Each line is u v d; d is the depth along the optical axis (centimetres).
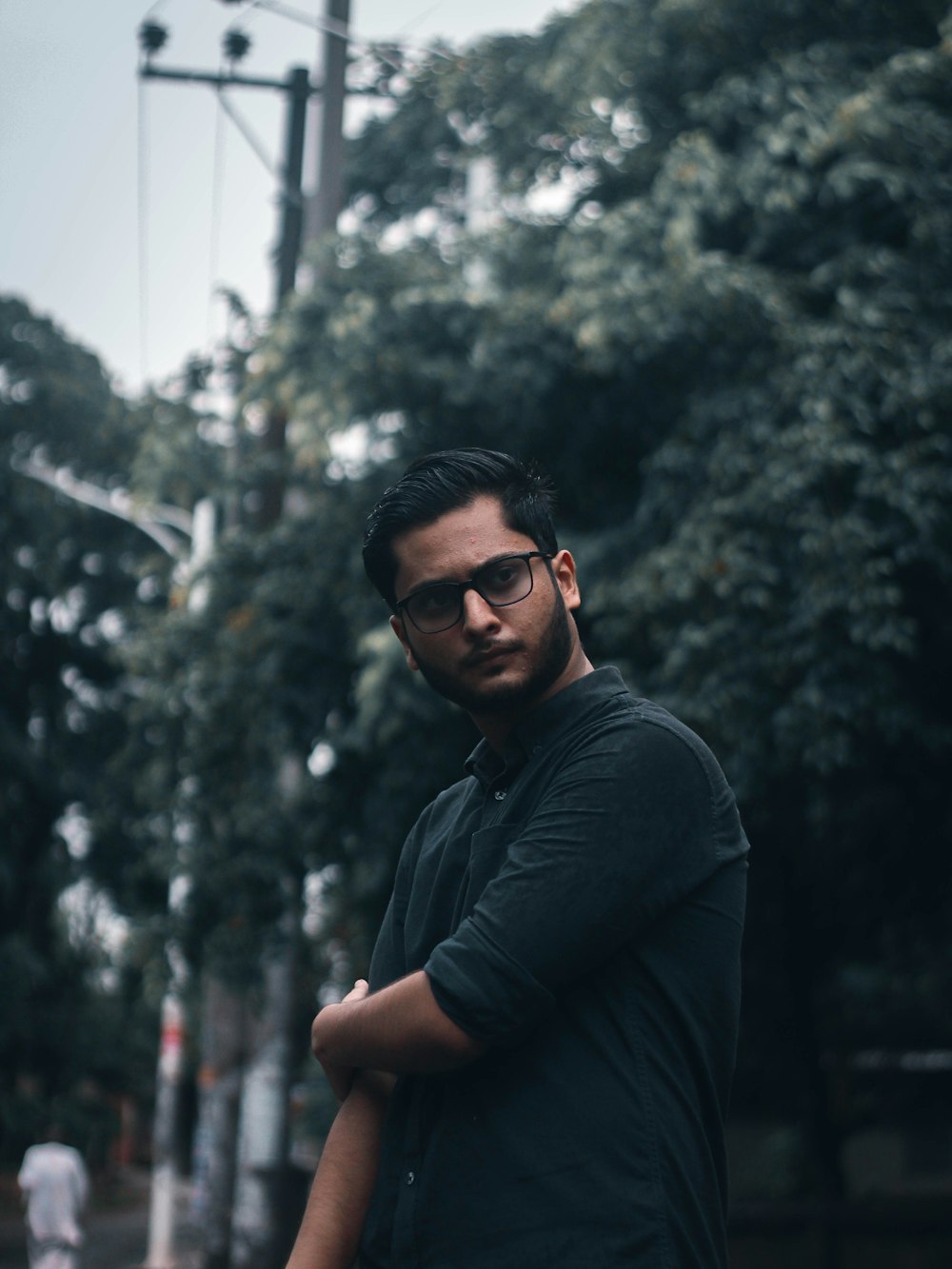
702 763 160
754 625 716
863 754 802
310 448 854
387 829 895
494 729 171
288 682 930
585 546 811
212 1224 1173
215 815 962
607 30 879
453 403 847
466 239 895
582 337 746
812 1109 1209
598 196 923
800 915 1106
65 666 1977
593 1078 151
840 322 745
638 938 155
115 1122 2073
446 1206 151
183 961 983
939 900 1095
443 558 164
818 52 823
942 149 764
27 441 2019
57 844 1930
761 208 805
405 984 154
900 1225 1114
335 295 863
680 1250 146
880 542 725
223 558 967
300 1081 1727
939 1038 1689
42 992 1961
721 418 753
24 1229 2223
